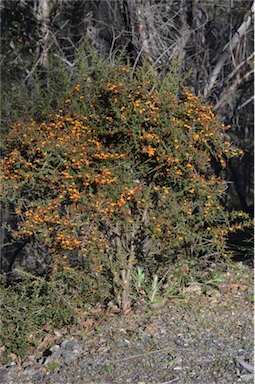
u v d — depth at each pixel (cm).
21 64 982
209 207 613
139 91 598
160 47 917
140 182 599
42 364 541
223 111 1081
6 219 934
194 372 500
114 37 911
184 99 641
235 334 559
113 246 620
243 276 689
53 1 1038
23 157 604
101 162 588
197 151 600
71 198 564
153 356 528
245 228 933
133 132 582
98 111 616
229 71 1058
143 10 899
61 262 595
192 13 978
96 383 496
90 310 625
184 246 639
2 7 1033
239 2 1036
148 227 601
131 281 640
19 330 591
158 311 608
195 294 644
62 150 579
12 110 700
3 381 519
